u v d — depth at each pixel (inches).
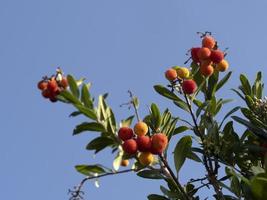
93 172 53.7
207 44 58.5
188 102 58.1
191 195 56.0
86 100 53.2
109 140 53.7
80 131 53.5
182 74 58.0
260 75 61.3
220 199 55.7
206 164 57.1
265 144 58.3
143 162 52.9
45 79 54.1
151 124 55.4
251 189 50.9
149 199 57.0
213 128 58.1
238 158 57.7
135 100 54.5
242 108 59.1
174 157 55.4
